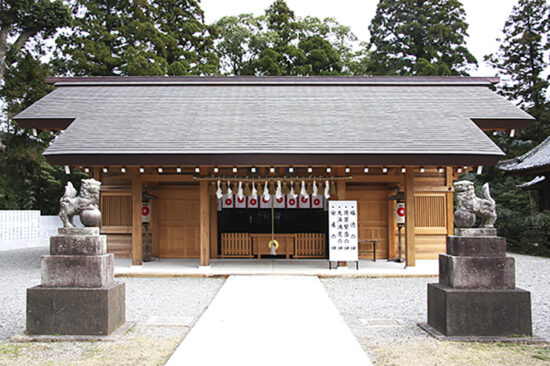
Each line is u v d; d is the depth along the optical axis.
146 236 11.93
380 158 9.59
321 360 4.46
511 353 4.71
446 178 11.43
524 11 23.80
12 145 19.14
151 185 12.55
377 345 5.08
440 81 14.35
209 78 14.66
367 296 8.03
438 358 4.57
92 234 5.53
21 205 24.72
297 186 10.72
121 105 12.44
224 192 10.77
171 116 11.63
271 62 26.77
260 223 13.22
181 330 5.76
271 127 10.88
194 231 12.59
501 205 22.41
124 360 4.55
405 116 11.62
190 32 27.09
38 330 5.27
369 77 14.59
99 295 5.29
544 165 15.33
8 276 10.52
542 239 16.28
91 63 22.22
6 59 18.30
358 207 12.67
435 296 5.59
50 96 13.08
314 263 11.72
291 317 6.23
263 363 4.37
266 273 10.10
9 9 17.12
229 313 6.47
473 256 5.38
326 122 11.22
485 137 10.30
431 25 26.17
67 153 9.48
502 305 5.25
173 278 9.97
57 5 17.80
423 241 12.28
